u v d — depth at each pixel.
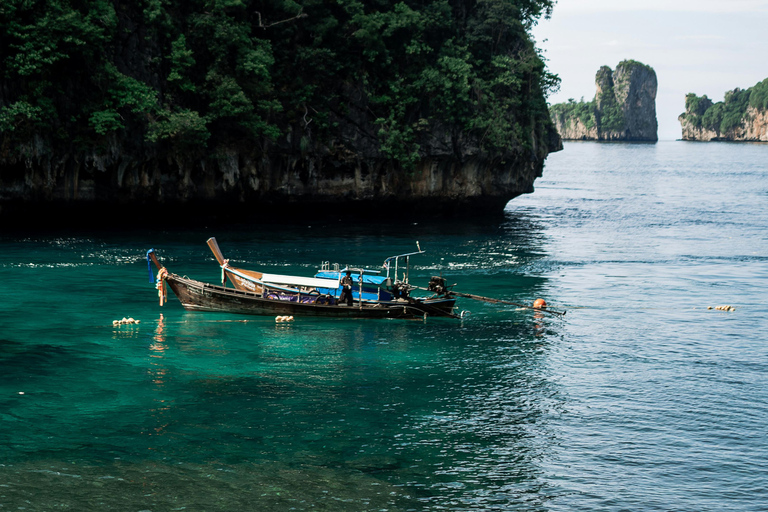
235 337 29.20
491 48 67.81
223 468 17.84
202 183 56.44
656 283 40.91
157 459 18.22
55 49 47.44
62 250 44.56
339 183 61.91
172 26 53.34
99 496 16.33
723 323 32.47
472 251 50.16
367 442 19.58
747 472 18.36
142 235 51.28
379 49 60.62
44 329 29.06
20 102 46.53
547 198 95.50
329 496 16.67
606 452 19.34
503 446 19.58
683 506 16.73
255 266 42.19
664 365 26.53
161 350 27.08
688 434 20.53
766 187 116.62
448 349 28.30
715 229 64.25
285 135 58.50
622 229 63.66
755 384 24.56
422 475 17.84
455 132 63.91
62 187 50.78
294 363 26.12
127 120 51.28
